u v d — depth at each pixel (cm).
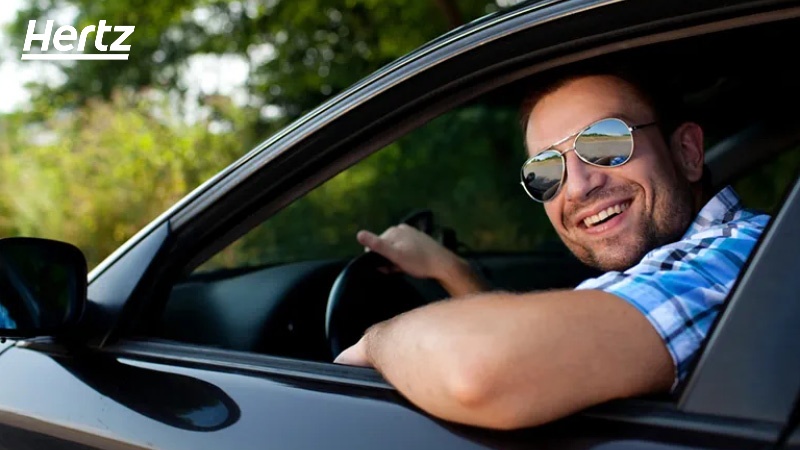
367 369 138
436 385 120
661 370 119
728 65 213
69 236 834
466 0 809
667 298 125
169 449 136
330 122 148
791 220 108
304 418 132
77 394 153
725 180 265
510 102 199
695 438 106
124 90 1038
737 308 108
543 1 133
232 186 157
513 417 114
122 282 165
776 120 255
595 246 163
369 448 123
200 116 960
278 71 997
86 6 966
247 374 145
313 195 828
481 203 786
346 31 989
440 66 140
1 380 165
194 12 972
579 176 160
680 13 120
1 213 861
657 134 162
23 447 154
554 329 117
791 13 114
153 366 154
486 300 126
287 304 207
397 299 228
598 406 117
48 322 154
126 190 848
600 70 161
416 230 233
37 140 975
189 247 163
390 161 860
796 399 101
